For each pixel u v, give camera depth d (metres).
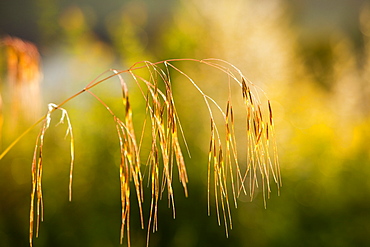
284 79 4.68
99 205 4.00
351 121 5.32
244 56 4.41
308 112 4.88
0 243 3.81
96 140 4.08
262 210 4.28
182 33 4.43
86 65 4.20
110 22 4.40
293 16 5.91
